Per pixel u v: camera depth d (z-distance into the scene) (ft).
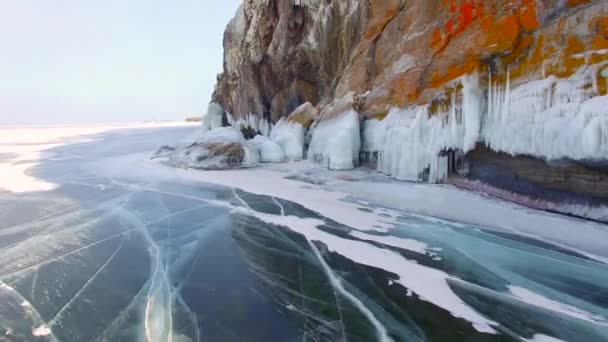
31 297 9.76
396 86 24.80
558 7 14.66
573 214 14.11
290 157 34.83
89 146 55.57
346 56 36.14
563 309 8.50
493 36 17.20
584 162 13.16
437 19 21.72
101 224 16.49
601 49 12.97
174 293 9.84
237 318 8.53
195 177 27.89
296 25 43.37
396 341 7.44
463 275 10.37
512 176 16.74
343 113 29.27
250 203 19.52
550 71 14.65
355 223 15.44
